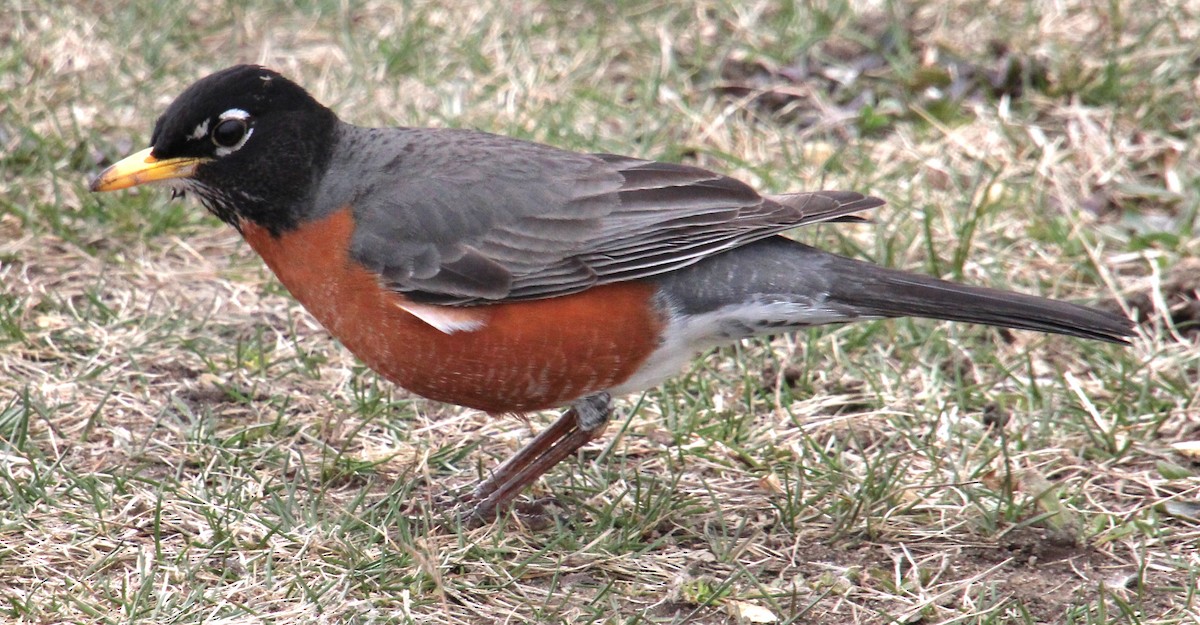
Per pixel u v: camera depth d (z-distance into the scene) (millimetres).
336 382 10883
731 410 10242
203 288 12117
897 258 12367
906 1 16359
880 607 8258
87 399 10367
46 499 8945
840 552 8898
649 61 15727
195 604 7969
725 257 9227
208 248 12766
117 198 12867
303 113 9047
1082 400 10250
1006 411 10391
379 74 15281
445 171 9156
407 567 8438
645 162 9555
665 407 10508
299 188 9039
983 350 11070
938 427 10211
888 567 8719
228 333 11484
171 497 9094
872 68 15469
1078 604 8109
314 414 10422
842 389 10836
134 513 8969
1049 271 12203
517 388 9133
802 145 14211
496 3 16609
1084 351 11117
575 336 8992
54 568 8336
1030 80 14977
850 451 10086
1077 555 8750
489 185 9102
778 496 9453
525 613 8141
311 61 15758
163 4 16312
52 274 12094
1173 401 10320
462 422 10562
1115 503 9312
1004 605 8211
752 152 14133
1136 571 8547
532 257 8938
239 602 8039
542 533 9125
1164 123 14242
